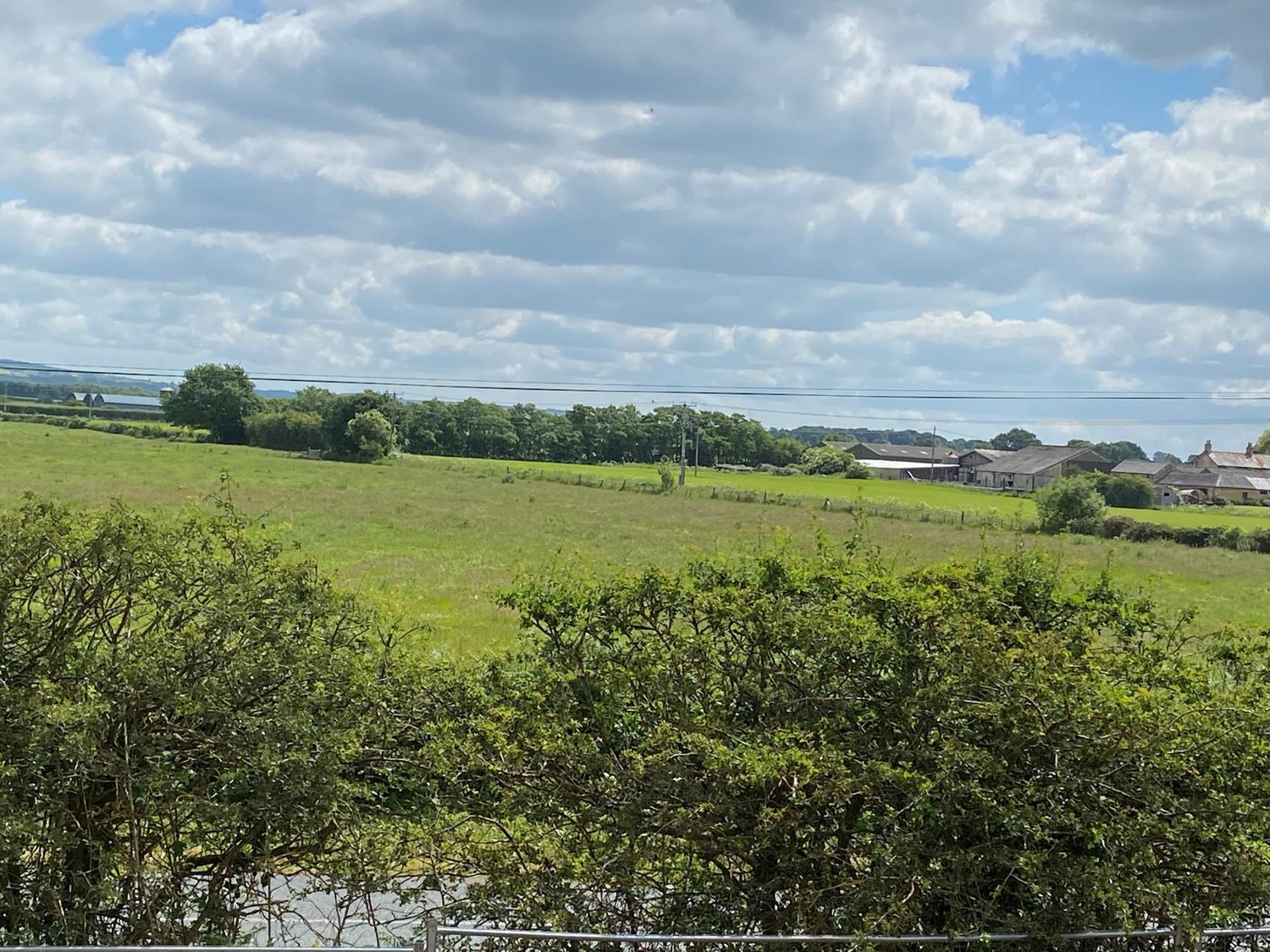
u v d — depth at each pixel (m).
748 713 6.23
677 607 6.34
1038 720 5.37
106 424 125.06
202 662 5.98
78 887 5.82
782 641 6.12
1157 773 5.38
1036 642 5.58
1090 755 5.36
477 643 17.97
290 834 5.88
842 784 5.45
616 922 5.76
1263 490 111.88
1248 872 5.18
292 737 5.75
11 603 6.09
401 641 6.97
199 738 5.93
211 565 6.25
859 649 5.95
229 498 7.12
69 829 5.85
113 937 5.84
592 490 80.25
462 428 138.62
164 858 5.98
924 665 5.87
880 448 167.38
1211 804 5.28
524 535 45.78
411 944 5.41
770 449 146.50
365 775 6.36
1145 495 82.56
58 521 6.12
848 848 5.65
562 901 5.62
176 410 128.12
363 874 5.81
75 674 5.90
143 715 5.95
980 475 138.75
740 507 67.31
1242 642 6.59
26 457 76.12
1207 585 37.75
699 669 6.21
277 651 6.02
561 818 5.93
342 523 46.78
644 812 5.77
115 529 6.06
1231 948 5.62
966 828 5.48
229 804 5.66
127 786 5.67
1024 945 5.25
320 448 111.69
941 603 5.87
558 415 146.25
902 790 5.55
